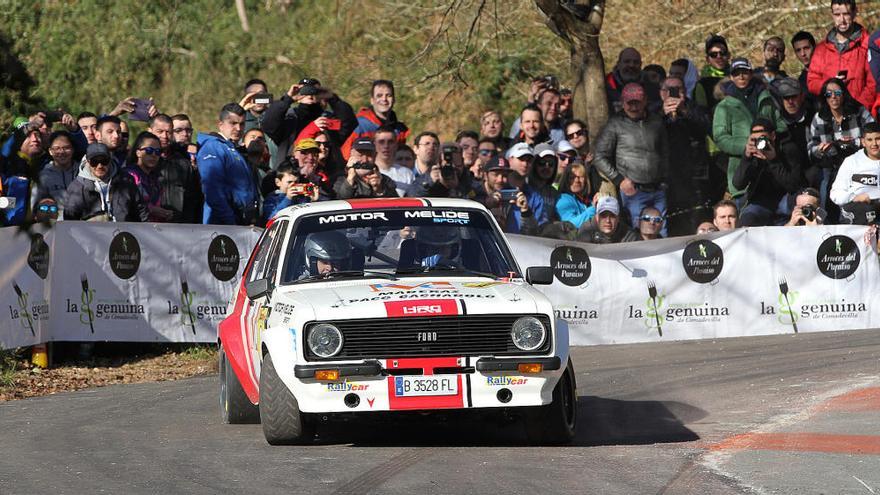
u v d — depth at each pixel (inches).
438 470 995.3
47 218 1889.8
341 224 1247.5
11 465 1073.5
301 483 949.2
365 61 3779.5
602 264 2050.9
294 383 1079.0
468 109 3535.9
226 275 2006.6
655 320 2060.8
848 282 2085.4
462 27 3577.8
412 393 1074.7
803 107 2362.2
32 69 3823.8
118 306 1943.9
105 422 1360.7
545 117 2394.2
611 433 1222.9
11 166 1966.0
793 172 2299.5
